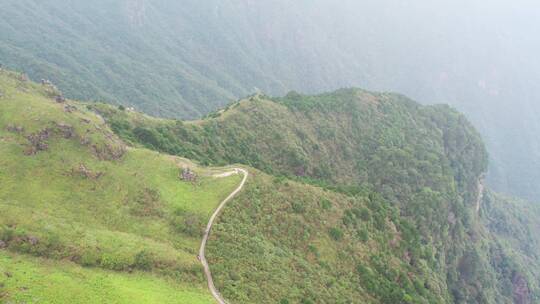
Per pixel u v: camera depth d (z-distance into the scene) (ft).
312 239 320.29
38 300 177.17
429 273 421.59
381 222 400.67
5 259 197.88
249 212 303.07
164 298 209.15
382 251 373.81
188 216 275.59
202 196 299.38
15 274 188.55
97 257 218.79
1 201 234.38
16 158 259.80
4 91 296.30
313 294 266.36
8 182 246.68
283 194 339.36
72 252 215.10
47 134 277.85
